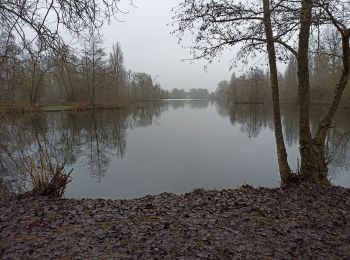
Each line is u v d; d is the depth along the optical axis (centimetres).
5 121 1880
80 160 1645
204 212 632
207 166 1455
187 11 799
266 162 1519
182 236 507
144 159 1633
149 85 10506
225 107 6644
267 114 4466
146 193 1091
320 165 830
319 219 570
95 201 748
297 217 584
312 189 739
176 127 3011
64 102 5094
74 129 2947
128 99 6312
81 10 516
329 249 462
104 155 1759
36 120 3428
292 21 798
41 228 559
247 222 568
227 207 661
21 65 636
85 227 560
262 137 2300
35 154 1642
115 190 1129
